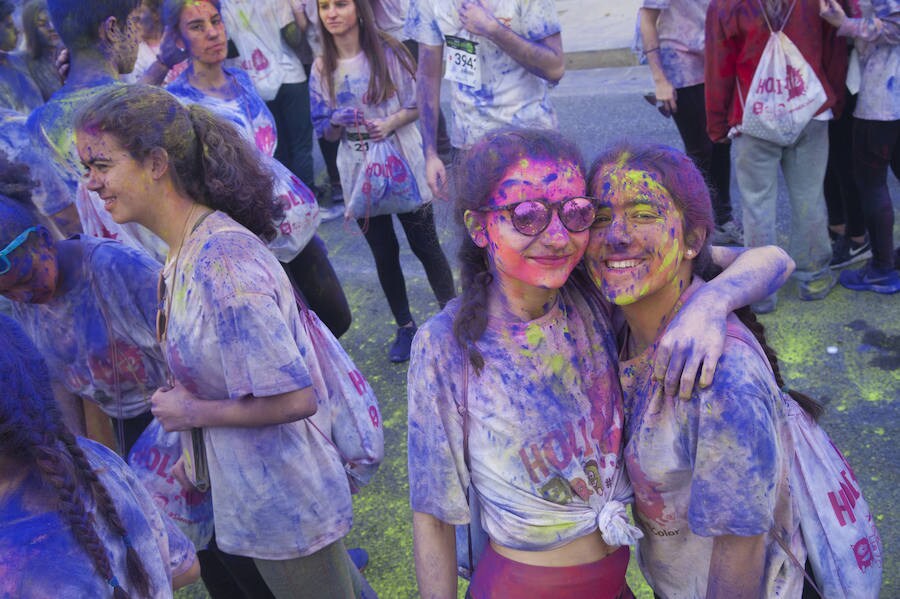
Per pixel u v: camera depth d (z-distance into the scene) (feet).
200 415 6.10
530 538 5.08
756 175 12.38
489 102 11.47
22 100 13.23
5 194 6.52
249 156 6.42
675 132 20.31
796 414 5.23
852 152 12.63
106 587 3.76
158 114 5.90
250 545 6.45
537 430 4.92
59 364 7.06
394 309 13.33
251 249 6.01
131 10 8.98
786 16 11.17
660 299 4.97
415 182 12.21
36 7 13.48
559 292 5.18
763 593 5.15
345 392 6.92
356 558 9.62
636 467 5.01
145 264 6.76
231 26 17.29
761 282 5.02
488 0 10.84
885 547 8.79
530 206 4.51
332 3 11.29
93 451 4.51
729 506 4.48
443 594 5.31
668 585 5.42
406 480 10.96
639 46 14.80
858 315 12.71
